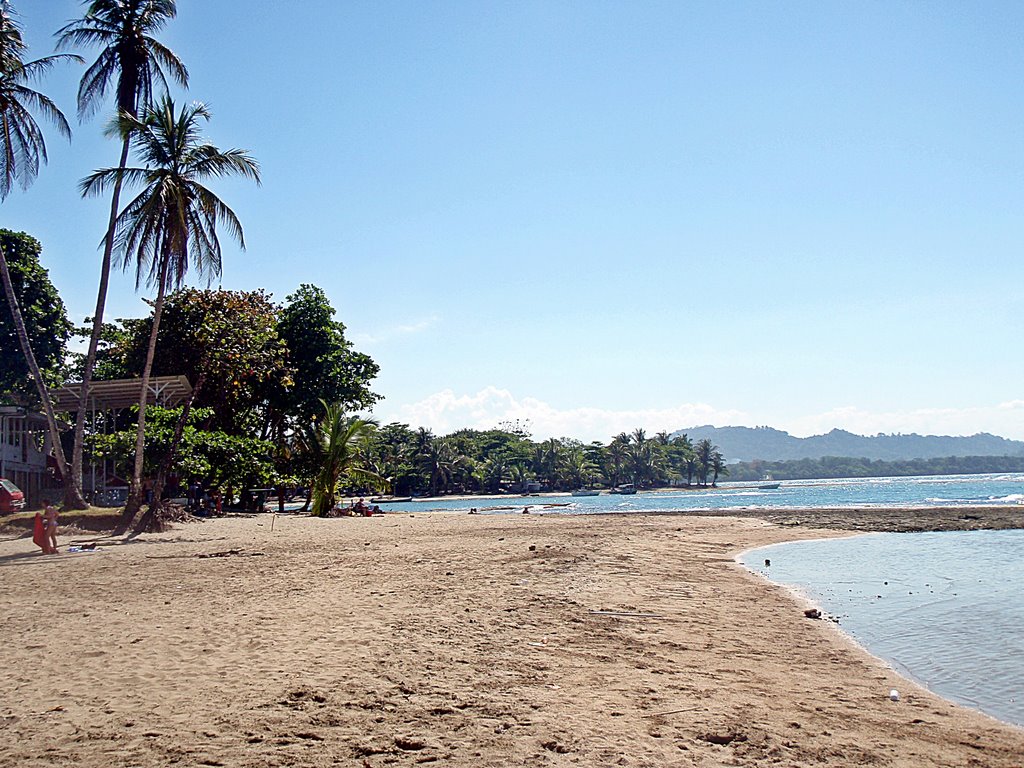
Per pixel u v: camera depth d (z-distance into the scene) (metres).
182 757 5.52
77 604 12.17
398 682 7.58
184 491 40.41
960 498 82.19
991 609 13.51
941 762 5.99
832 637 10.96
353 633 9.87
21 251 49.72
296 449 54.84
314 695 7.05
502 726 6.35
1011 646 10.54
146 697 7.01
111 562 18.20
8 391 49.19
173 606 11.90
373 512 50.72
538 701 7.11
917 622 12.32
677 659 9.10
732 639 10.48
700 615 12.12
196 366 46.97
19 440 42.16
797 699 7.65
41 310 49.84
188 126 30.09
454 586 14.15
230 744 5.80
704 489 170.25
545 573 16.17
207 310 48.66
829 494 113.44
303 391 53.81
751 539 28.09
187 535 26.89
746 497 107.12
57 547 21.97
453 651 8.98
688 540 26.52
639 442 159.75
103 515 28.62
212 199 30.80
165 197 28.89
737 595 14.39
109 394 40.94
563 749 5.87
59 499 37.31
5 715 6.50
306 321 55.03
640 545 23.55
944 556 22.80
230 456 40.69
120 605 12.03
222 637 9.60
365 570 16.47
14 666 8.20
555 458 148.25
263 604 12.06
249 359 47.09
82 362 54.91
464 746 5.87
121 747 5.72
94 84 31.78
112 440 36.59
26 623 10.62
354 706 6.77
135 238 30.62
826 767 5.75
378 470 118.25
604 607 12.36
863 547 25.73
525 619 11.08
